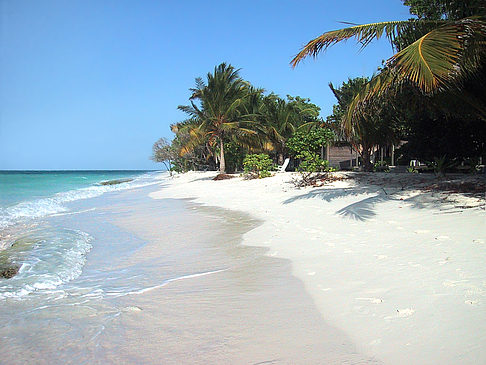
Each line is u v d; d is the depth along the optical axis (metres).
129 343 3.02
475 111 9.91
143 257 6.38
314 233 7.46
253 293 4.16
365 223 7.78
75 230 9.29
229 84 28.06
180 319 3.48
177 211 12.84
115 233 8.80
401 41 8.89
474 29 7.28
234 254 6.25
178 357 2.76
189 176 39.19
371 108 10.06
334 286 4.18
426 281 3.99
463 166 17.25
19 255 6.34
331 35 8.43
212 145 36.88
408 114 14.60
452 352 2.55
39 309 3.85
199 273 5.19
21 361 2.79
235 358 2.71
